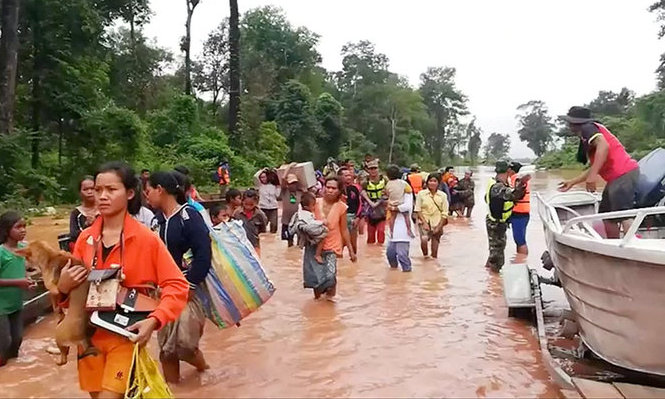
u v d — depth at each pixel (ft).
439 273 36.76
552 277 31.27
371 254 44.29
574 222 19.94
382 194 49.34
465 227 61.41
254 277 19.52
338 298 30.32
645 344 17.98
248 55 183.62
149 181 18.72
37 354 22.26
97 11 87.40
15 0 71.61
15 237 21.44
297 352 22.08
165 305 13.07
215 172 97.60
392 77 280.51
